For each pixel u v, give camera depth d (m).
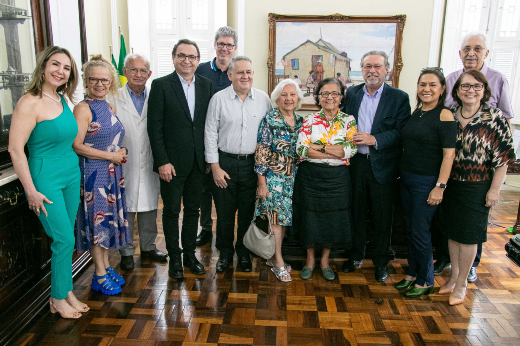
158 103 2.36
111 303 2.30
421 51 4.56
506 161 2.11
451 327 2.11
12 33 2.37
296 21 4.52
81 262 2.69
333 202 2.49
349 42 4.55
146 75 2.55
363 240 2.66
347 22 4.50
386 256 2.62
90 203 2.22
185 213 2.65
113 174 2.29
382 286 2.55
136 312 2.21
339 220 2.52
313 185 2.50
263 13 4.56
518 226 3.54
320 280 2.62
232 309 2.26
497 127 2.10
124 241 2.41
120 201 2.34
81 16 3.33
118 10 4.78
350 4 4.50
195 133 2.46
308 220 2.54
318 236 2.54
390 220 2.56
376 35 4.51
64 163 2.00
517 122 4.88
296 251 3.00
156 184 2.77
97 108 2.22
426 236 2.34
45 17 2.73
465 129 2.18
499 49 4.83
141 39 5.02
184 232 2.69
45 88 1.92
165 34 5.05
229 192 2.59
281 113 2.49
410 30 4.52
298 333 2.04
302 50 4.59
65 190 2.06
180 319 2.15
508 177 5.20
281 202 2.51
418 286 2.42
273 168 2.50
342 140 2.41
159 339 1.98
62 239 2.02
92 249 2.35
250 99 2.48
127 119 2.58
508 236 3.50
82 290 2.45
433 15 4.46
